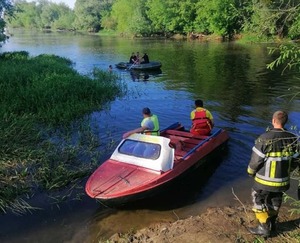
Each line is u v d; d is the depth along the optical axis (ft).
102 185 20.85
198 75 70.18
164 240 16.42
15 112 40.34
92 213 20.86
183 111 43.83
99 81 58.18
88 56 112.47
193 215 20.15
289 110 41.96
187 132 29.22
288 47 13.14
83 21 306.76
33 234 18.94
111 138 33.81
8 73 56.44
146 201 21.77
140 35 212.23
